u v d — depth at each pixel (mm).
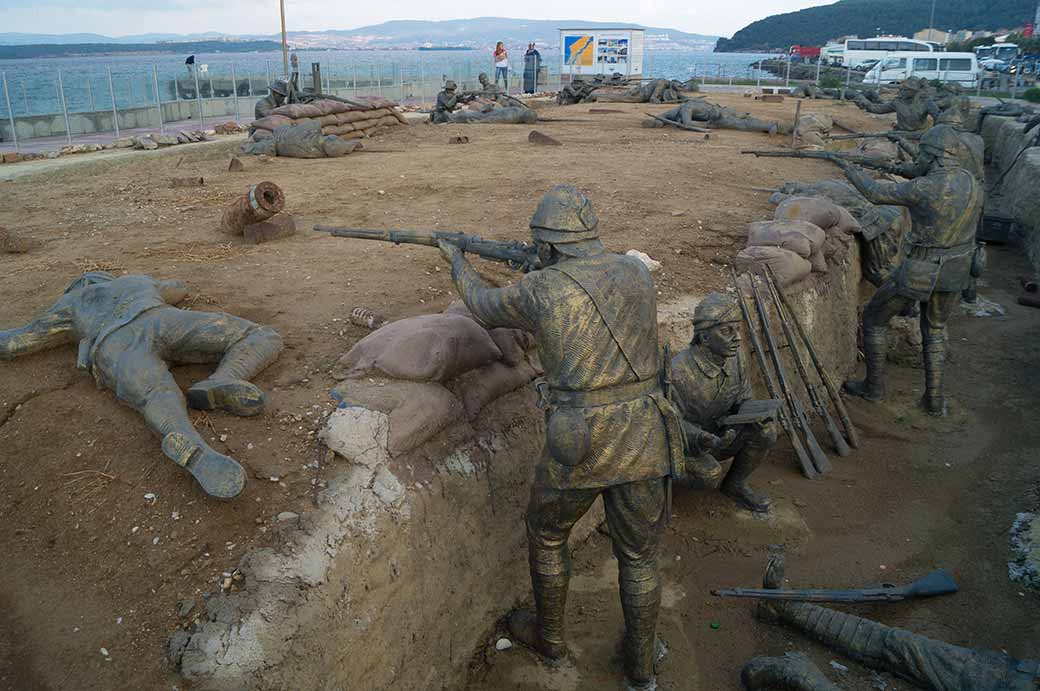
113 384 4293
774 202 9875
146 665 3018
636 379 3561
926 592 4883
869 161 7750
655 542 3834
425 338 4539
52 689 2947
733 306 5125
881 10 163625
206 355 4625
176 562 3395
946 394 8141
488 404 4840
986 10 141250
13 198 10383
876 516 5953
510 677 4281
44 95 19984
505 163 13133
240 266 6863
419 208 9539
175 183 11078
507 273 7035
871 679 4262
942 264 6945
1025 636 4605
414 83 32844
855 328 9031
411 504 3982
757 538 5605
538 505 3857
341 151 14391
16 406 4367
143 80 22922
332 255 7324
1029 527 5621
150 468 3863
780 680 4012
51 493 3807
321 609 3340
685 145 16078
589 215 3646
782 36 178500
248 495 3697
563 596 4145
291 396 4465
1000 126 21062
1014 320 10273
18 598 3332
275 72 28219
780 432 7176
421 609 3963
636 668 4113
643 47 36594
